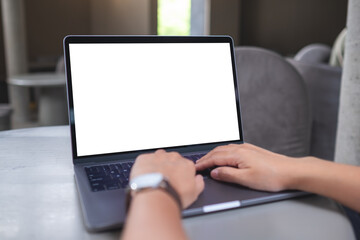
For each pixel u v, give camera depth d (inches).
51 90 182.5
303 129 65.1
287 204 25.7
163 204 18.9
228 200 24.8
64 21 332.2
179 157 26.5
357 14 63.1
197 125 35.8
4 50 297.1
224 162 28.8
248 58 61.0
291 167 26.7
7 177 29.9
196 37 36.8
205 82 36.7
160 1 289.0
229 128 37.2
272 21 337.1
